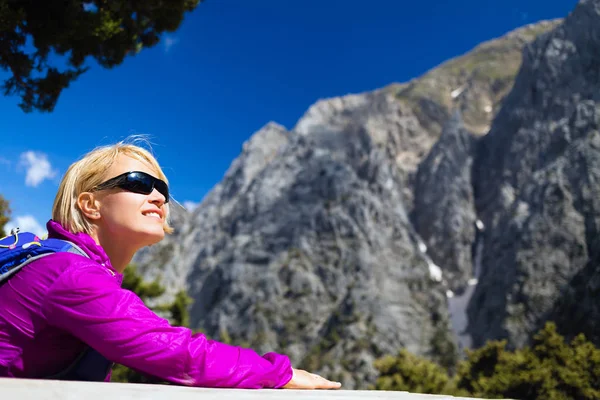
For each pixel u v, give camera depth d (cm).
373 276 12988
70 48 1040
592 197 11044
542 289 10531
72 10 966
